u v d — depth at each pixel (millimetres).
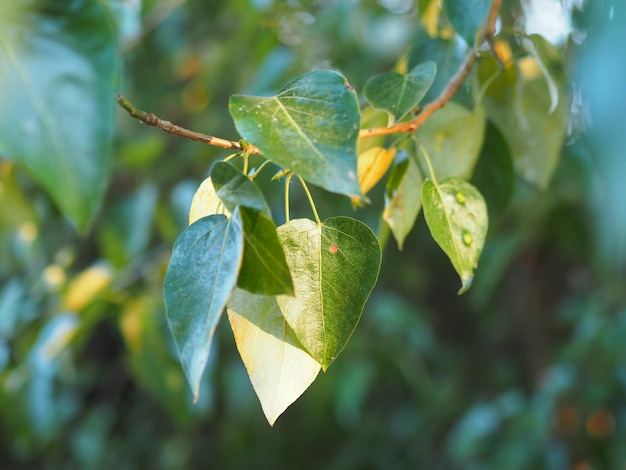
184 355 398
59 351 1017
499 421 1301
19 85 358
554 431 1235
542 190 660
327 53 1213
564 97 625
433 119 594
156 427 1714
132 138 1320
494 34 573
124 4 705
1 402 1031
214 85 1316
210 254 407
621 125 264
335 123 402
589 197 896
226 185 408
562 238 1182
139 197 1020
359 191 389
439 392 1725
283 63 1066
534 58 589
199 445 1737
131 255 996
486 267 1238
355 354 1508
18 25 362
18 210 984
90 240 1242
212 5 1382
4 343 1024
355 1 1180
